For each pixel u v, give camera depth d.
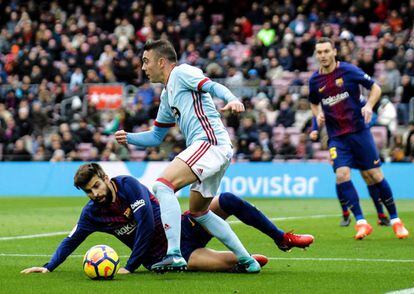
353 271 19.69
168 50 19.52
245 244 26.39
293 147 57.09
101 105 65.25
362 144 28.97
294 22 67.06
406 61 59.66
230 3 74.31
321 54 28.80
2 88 68.31
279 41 65.06
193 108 18.88
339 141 29.22
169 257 18.05
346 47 59.81
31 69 69.00
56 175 61.09
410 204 48.44
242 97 59.22
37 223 35.94
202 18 71.56
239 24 71.19
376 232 30.72
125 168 58.38
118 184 18.62
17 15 77.38
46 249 25.53
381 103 57.50
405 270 19.95
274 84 63.25
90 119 62.59
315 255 23.27
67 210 44.69
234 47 70.31
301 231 31.09
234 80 62.31
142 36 69.25
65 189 60.72
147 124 60.09
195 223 19.00
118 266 17.98
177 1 74.62
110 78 66.06
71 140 61.34
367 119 27.47
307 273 19.22
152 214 18.58
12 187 62.09
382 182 28.86
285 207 45.75
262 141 57.47
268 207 45.78
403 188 53.97
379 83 58.81
